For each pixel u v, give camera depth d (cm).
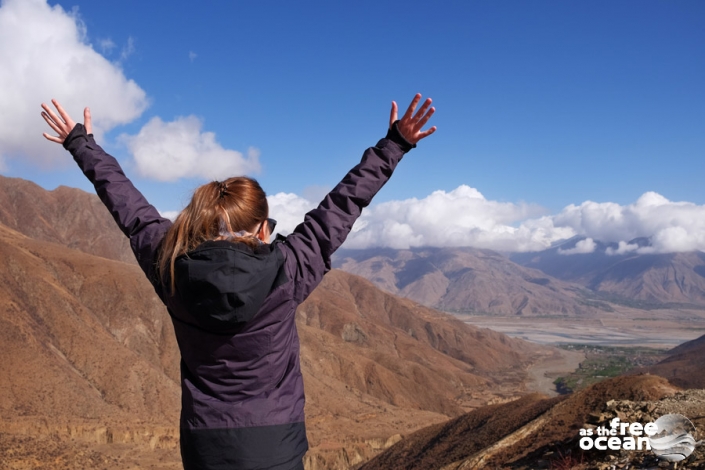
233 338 251
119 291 10481
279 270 262
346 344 15075
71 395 7088
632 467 948
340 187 304
